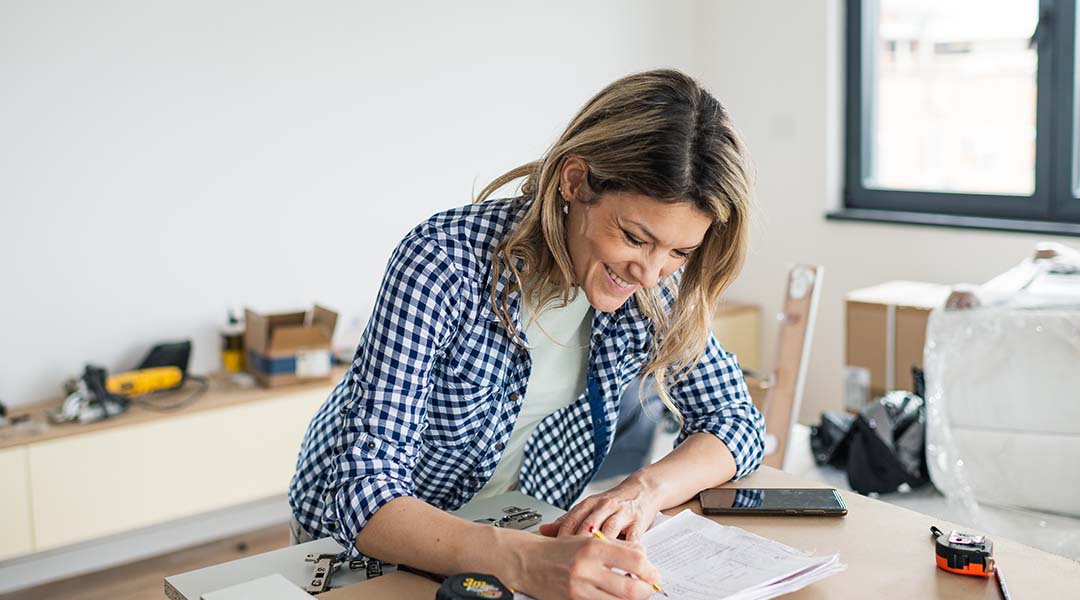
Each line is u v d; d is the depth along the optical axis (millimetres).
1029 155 3607
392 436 1292
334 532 1423
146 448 2859
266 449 3062
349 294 3572
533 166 1370
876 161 4035
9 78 2906
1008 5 3578
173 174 3188
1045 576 1200
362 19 3465
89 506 2787
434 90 3650
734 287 4328
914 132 3902
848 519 1389
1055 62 3453
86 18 2996
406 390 1286
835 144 4004
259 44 3281
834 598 1157
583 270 1285
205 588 1262
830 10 3910
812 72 3973
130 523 2855
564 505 1606
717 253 1349
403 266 1292
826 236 4008
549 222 1271
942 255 3682
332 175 3475
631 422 2742
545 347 1447
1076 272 2664
